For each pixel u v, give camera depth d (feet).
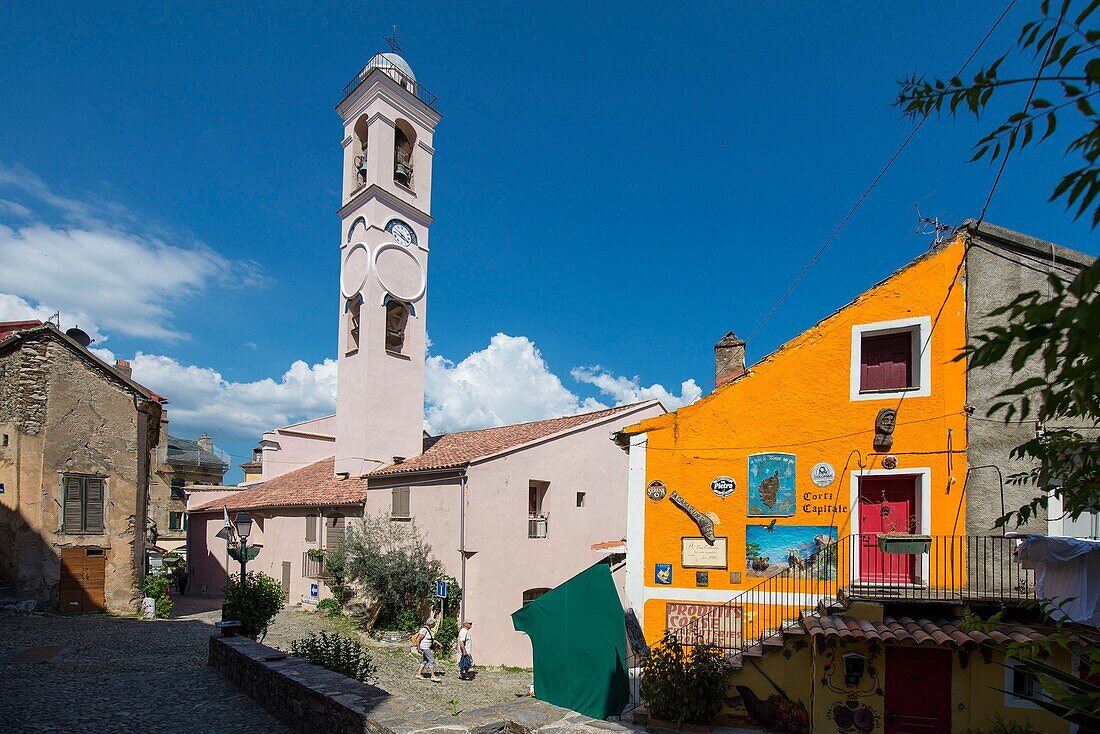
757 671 34.99
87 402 64.03
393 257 86.22
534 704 31.14
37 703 32.07
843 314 40.37
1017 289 37.65
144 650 47.47
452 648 60.34
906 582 36.50
